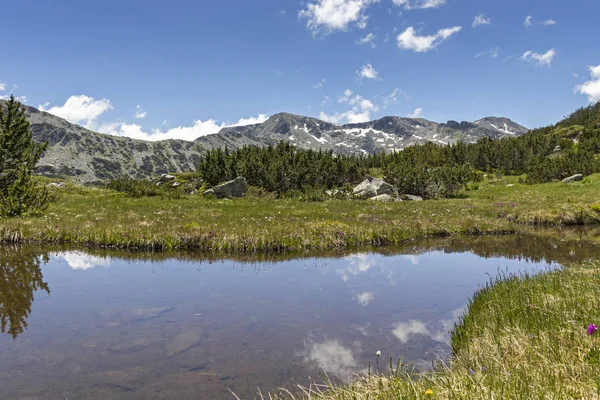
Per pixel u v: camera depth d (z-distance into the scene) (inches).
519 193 1695.4
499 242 782.5
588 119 5516.7
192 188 1925.4
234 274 511.5
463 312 361.4
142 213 995.3
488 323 282.2
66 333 306.5
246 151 2017.7
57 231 707.4
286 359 263.3
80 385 227.6
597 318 242.1
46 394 217.2
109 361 259.0
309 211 1087.6
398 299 405.1
